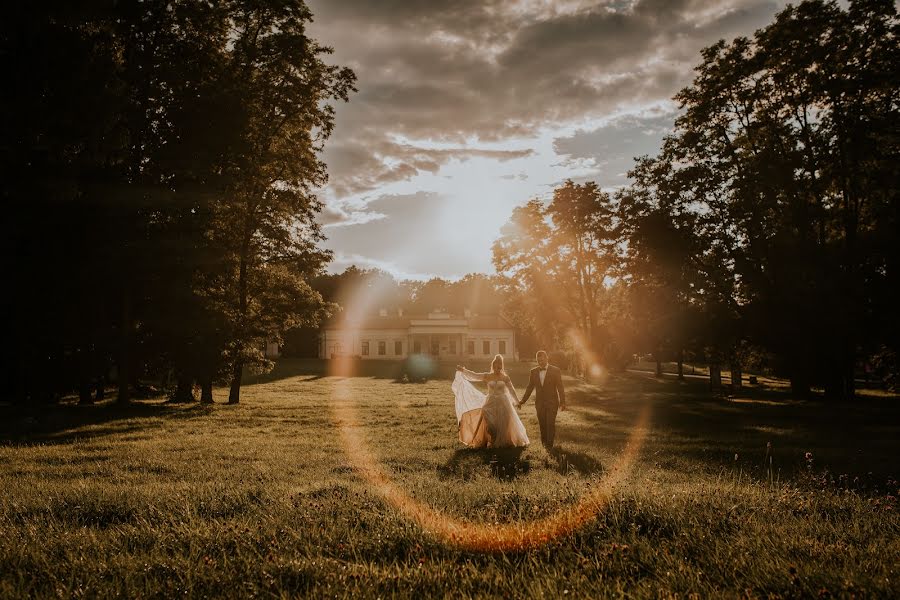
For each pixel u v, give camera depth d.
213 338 25.08
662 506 5.11
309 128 28.78
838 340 28.00
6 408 22.22
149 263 23.06
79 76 16.36
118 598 3.52
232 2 26.31
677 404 28.11
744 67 30.36
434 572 3.73
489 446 12.58
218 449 12.32
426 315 104.50
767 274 31.34
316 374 67.00
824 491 6.72
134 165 23.64
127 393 24.31
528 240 52.50
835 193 30.31
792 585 3.35
